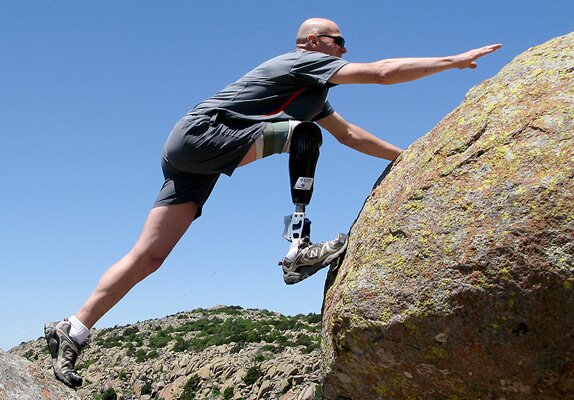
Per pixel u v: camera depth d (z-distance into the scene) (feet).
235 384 194.80
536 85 12.85
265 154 15.74
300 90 15.92
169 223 15.78
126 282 15.47
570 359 11.83
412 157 14.56
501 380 12.55
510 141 12.42
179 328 287.28
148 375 232.32
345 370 14.67
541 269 11.53
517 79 13.26
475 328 12.28
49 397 14.16
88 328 15.23
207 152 15.20
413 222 13.07
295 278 15.58
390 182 14.74
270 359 205.26
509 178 12.09
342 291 14.03
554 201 11.55
